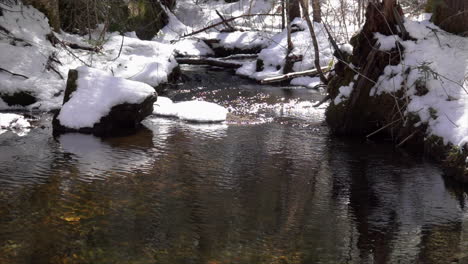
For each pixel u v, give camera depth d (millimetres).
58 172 7227
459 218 6051
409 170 7773
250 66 17578
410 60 9359
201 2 28281
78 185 6734
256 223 5730
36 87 11711
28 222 5551
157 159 7969
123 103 9703
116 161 7809
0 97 11438
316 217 5969
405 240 5430
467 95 8602
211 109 10969
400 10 9898
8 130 9586
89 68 10148
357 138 9586
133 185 6793
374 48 9477
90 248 5016
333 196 6664
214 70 18281
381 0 10719
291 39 17156
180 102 11531
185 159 8016
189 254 4953
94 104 9680
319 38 16656
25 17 13578
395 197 6691
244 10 25562
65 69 12930
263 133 9766
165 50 16016
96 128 9562
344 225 5766
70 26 16516
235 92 14039
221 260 4855
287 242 5281
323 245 5254
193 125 10305
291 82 15609
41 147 8484
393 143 9266
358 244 5301
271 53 17094
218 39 21328
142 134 9477
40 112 11156
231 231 5500
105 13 16281
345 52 10258
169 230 5473
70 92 9992
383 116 9586
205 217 5844
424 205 6438
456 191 6949
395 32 9742
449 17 9820
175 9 25281
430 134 8414
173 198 6383
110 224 5566
